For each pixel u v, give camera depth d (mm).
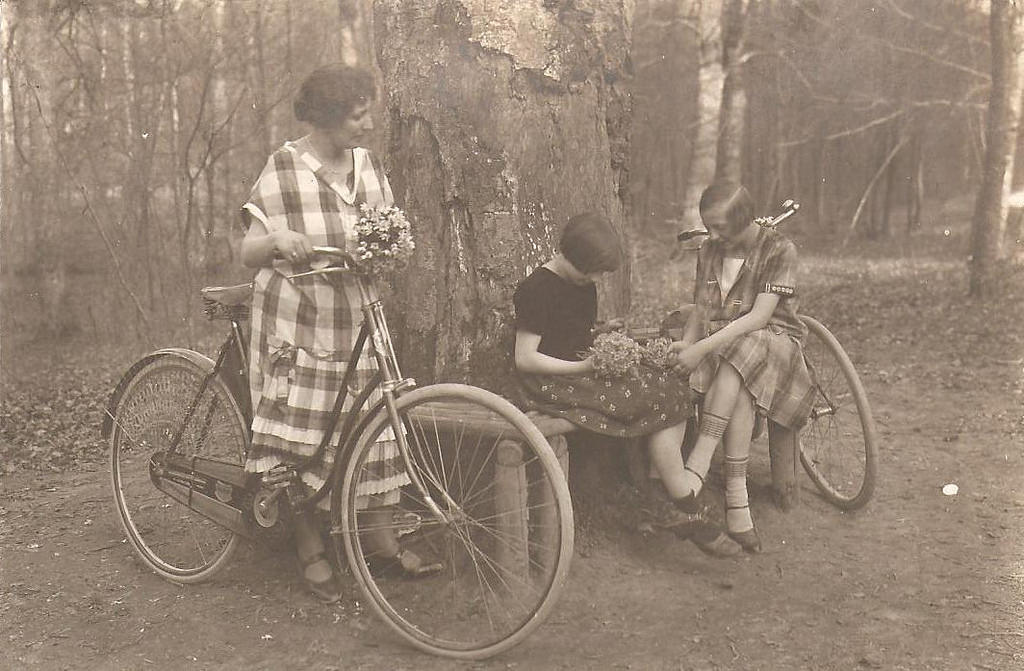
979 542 3078
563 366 2701
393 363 2533
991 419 4762
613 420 2680
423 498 2533
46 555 3184
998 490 3564
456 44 2986
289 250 2457
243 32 8867
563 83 3041
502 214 2973
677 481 2818
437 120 2996
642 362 2822
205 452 2941
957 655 2344
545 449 2275
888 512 3385
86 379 7688
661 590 2760
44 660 2441
